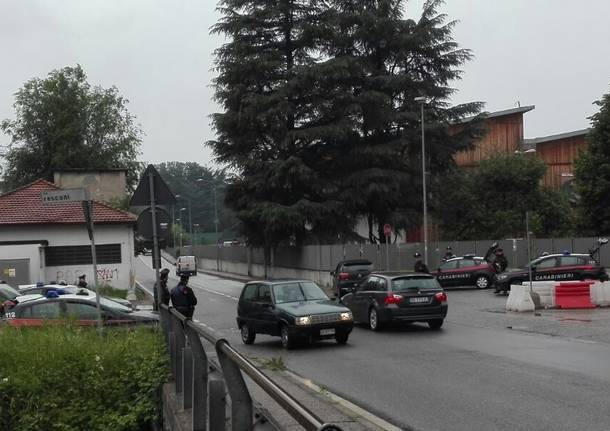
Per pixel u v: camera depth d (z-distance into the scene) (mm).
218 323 22859
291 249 48969
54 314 15359
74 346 10766
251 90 44531
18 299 17750
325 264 42875
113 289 36031
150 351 10758
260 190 44875
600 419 8078
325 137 44094
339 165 46156
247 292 17891
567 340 15234
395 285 18484
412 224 45156
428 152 44875
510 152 54188
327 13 45344
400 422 8336
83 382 10188
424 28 44562
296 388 10328
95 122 67312
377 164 44812
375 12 44938
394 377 11547
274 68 43969
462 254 42062
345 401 9531
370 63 45062
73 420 9891
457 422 8227
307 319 15727
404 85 44438
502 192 49688
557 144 60188
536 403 9031
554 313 20844
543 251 42625
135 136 69875
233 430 4465
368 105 44250
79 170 55125
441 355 13820
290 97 44031
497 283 29047
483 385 10445
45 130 66000
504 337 16219
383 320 18422
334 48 46406
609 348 13805
